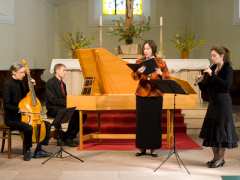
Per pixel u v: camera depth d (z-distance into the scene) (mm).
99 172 5457
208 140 5539
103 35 13352
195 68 9562
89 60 7070
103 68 7078
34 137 6184
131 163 5961
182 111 8773
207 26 13047
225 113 5473
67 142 7219
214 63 5629
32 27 12586
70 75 9562
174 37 13406
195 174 5371
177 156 5855
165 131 8273
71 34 12625
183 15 13406
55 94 7355
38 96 11422
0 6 11680
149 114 6160
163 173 5418
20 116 6320
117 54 9914
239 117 9773
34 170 5570
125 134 7379
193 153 6629
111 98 6930
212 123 5520
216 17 12898
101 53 6965
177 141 7602
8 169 5629
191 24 13359
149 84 6090
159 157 6336
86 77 7270
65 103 7270
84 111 7383
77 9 13445
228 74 5484
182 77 9648
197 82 5621
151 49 6031
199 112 8758
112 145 7273
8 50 11969
